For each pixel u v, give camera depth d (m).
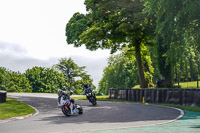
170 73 33.78
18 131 8.50
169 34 18.22
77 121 11.07
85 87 20.27
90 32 33.38
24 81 114.69
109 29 33.47
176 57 20.03
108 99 30.06
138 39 34.22
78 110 13.98
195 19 16.70
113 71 61.38
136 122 10.20
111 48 38.00
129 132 7.72
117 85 61.16
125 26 30.16
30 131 8.41
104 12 32.44
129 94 27.62
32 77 113.88
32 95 39.88
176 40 18.47
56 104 22.48
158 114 13.30
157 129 8.23
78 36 37.81
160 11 17.97
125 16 31.33
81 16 40.06
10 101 24.92
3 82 114.38
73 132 7.93
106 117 12.30
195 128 8.39
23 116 13.59
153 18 28.38
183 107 17.34
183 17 16.95
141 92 25.67
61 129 8.69
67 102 13.23
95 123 10.15
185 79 75.19
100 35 33.50
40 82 112.44
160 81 34.53
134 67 58.16
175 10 16.92
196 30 17.69
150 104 21.58
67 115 13.30
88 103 23.00
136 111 15.12
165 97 22.17
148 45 35.34
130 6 30.09
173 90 21.56
